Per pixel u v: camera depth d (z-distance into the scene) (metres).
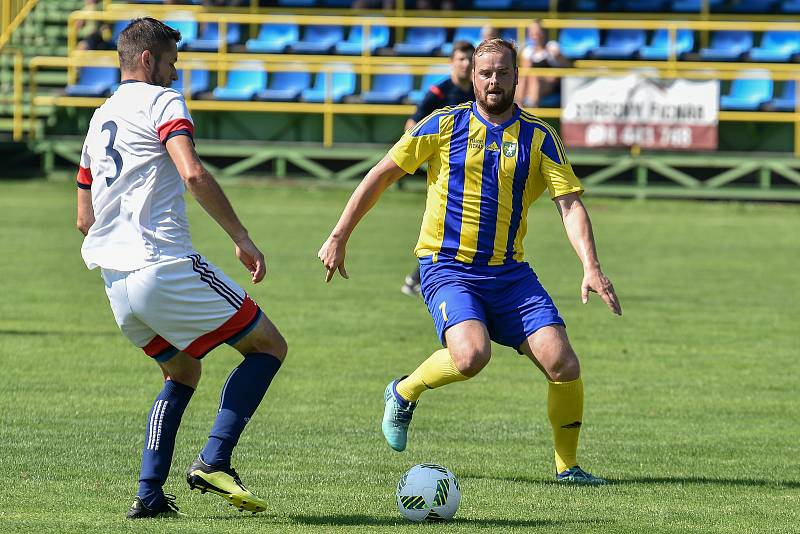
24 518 16.08
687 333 35.06
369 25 80.94
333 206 70.25
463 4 85.19
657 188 74.25
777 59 78.19
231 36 84.56
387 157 18.88
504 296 18.77
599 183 75.94
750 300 41.69
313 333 34.09
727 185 74.69
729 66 75.62
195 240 55.75
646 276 47.34
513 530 15.92
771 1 83.12
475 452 21.38
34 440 21.34
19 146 77.62
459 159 18.64
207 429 22.73
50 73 85.69
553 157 18.64
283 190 75.50
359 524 16.14
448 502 16.41
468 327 18.08
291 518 16.44
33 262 48.12
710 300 41.59
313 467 19.88
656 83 71.62
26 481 18.38
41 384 26.77
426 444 21.91
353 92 80.62
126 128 15.91
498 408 25.44
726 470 20.23
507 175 18.56
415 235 59.62
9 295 39.97
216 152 77.00
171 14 82.19
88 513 16.44
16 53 80.31
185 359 16.58
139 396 25.62
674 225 65.25
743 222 67.12
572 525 16.27
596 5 84.50
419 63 77.94
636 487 18.92
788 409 25.52
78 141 78.19
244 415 15.96
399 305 39.41
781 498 18.23
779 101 75.12
